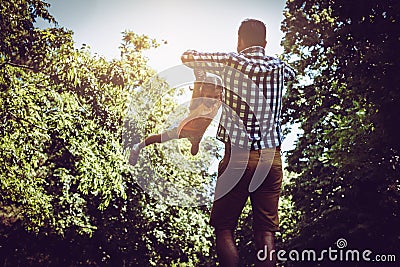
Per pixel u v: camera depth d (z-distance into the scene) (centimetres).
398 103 1026
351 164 1175
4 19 1105
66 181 1412
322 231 1252
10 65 1123
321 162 1485
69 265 1611
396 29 1017
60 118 1216
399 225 1157
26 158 1173
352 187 1226
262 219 250
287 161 1572
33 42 1158
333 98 1536
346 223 1223
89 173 1278
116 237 1605
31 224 1313
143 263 1630
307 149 1544
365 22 1039
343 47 1109
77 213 1474
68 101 1236
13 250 1591
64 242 1590
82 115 1297
